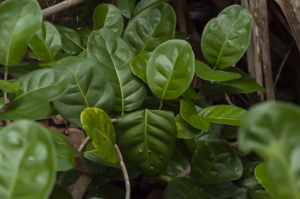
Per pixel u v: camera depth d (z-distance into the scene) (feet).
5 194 2.98
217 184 4.02
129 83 4.00
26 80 3.67
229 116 4.01
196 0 6.54
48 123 4.60
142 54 4.05
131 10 4.42
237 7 4.16
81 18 4.80
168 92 3.94
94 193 4.08
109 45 4.03
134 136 3.84
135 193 4.52
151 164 3.84
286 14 4.34
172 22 4.25
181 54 3.93
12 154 3.07
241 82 4.25
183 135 3.98
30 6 3.66
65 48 4.24
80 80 3.85
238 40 4.14
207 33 4.18
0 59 3.67
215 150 3.97
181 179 3.99
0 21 3.65
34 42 4.01
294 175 2.62
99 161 3.84
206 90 4.30
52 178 3.02
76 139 4.42
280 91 6.05
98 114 3.73
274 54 5.94
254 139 2.50
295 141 2.53
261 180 3.70
